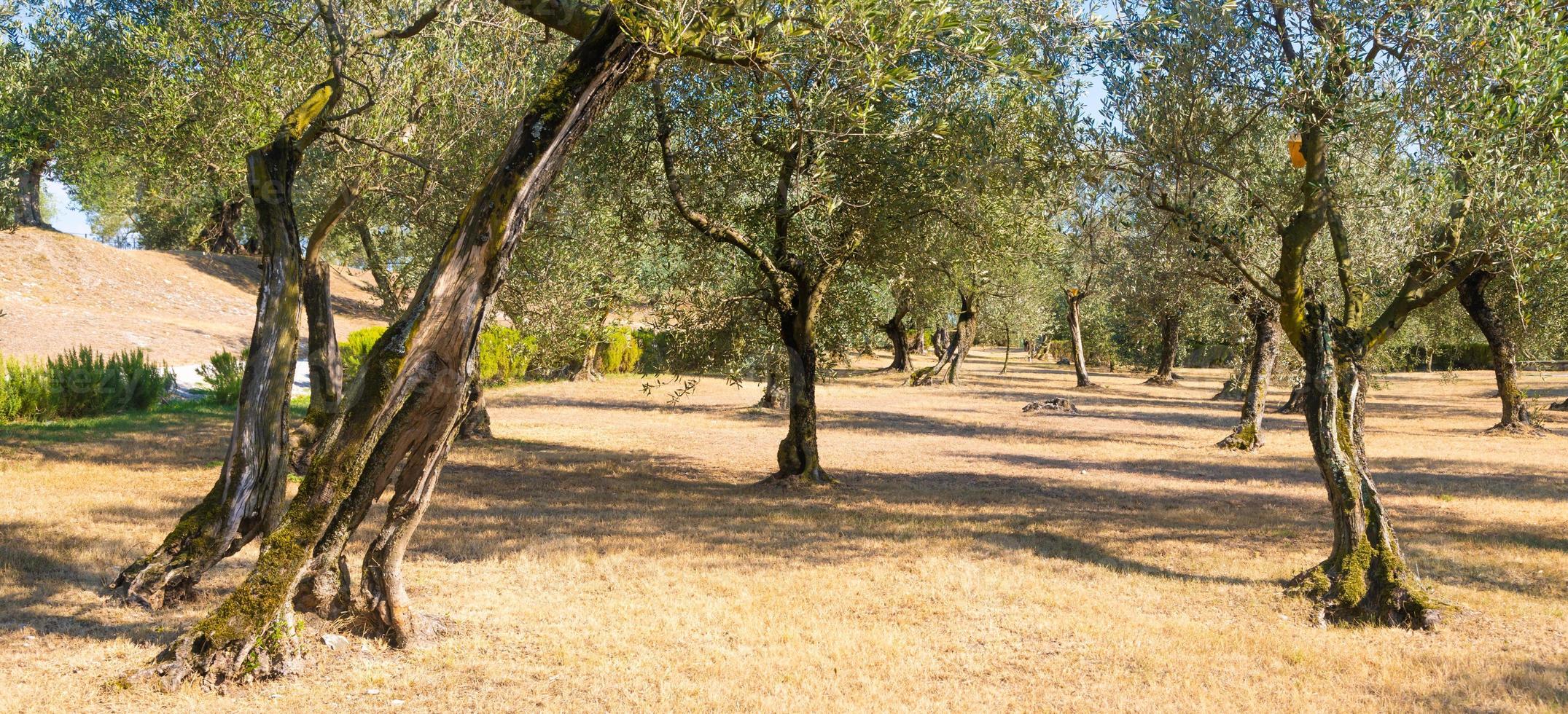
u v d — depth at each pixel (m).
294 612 5.63
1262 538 9.78
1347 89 7.76
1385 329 7.93
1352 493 7.12
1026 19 7.98
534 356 15.28
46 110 11.41
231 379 21.94
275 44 10.16
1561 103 6.84
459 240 5.38
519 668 5.42
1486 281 20.89
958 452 17.72
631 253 13.38
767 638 6.06
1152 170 9.12
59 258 35.62
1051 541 9.45
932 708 4.89
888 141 10.63
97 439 14.96
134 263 38.88
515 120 11.09
